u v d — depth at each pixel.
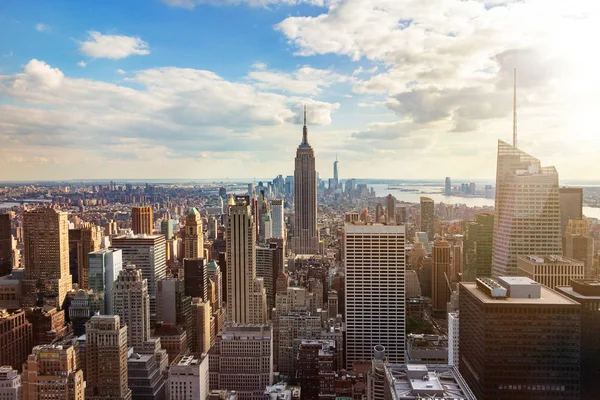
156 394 195.12
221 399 198.00
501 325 135.00
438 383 107.12
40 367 155.00
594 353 133.12
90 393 184.00
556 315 133.62
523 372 134.88
